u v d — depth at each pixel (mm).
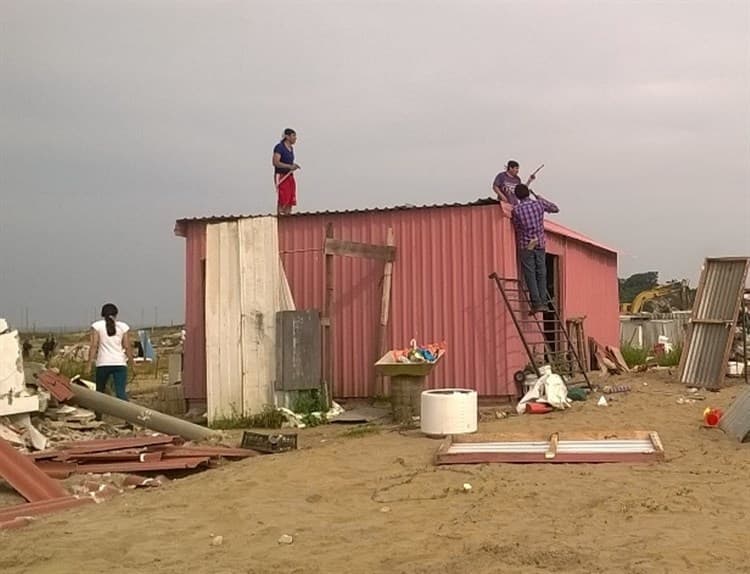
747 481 7855
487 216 14555
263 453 10555
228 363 13930
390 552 5906
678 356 20844
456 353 14594
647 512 6809
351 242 14320
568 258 18578
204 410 15648
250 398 13805
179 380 19109
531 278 14852
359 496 7719
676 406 12773
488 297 14484
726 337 14914
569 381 15352
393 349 14969
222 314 14016
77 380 13281
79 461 9688
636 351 22984
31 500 7930
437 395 10758
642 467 8586
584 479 8062
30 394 11367
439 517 6855
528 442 9961
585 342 18984
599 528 6344
